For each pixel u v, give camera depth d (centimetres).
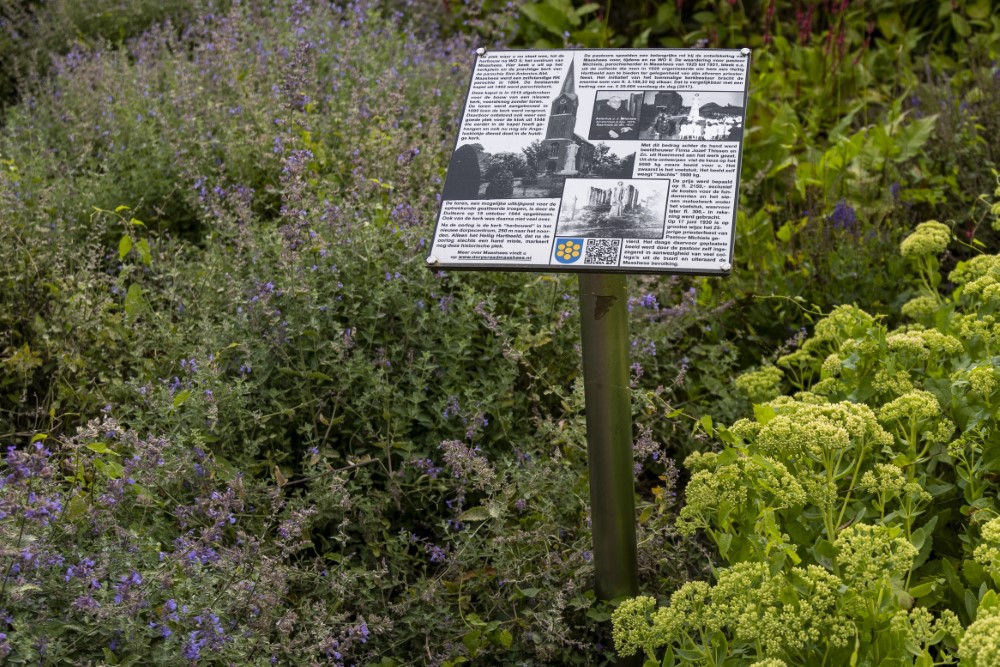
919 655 194
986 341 273
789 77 578
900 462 238
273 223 355
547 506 276
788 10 657
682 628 218
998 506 259
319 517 272
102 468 247
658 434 341
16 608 206
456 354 310
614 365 241
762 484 227
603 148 242
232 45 496
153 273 371
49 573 214
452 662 247
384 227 345
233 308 334
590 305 238
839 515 254
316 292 309
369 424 296
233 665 217
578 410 310
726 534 233
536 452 308
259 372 305
